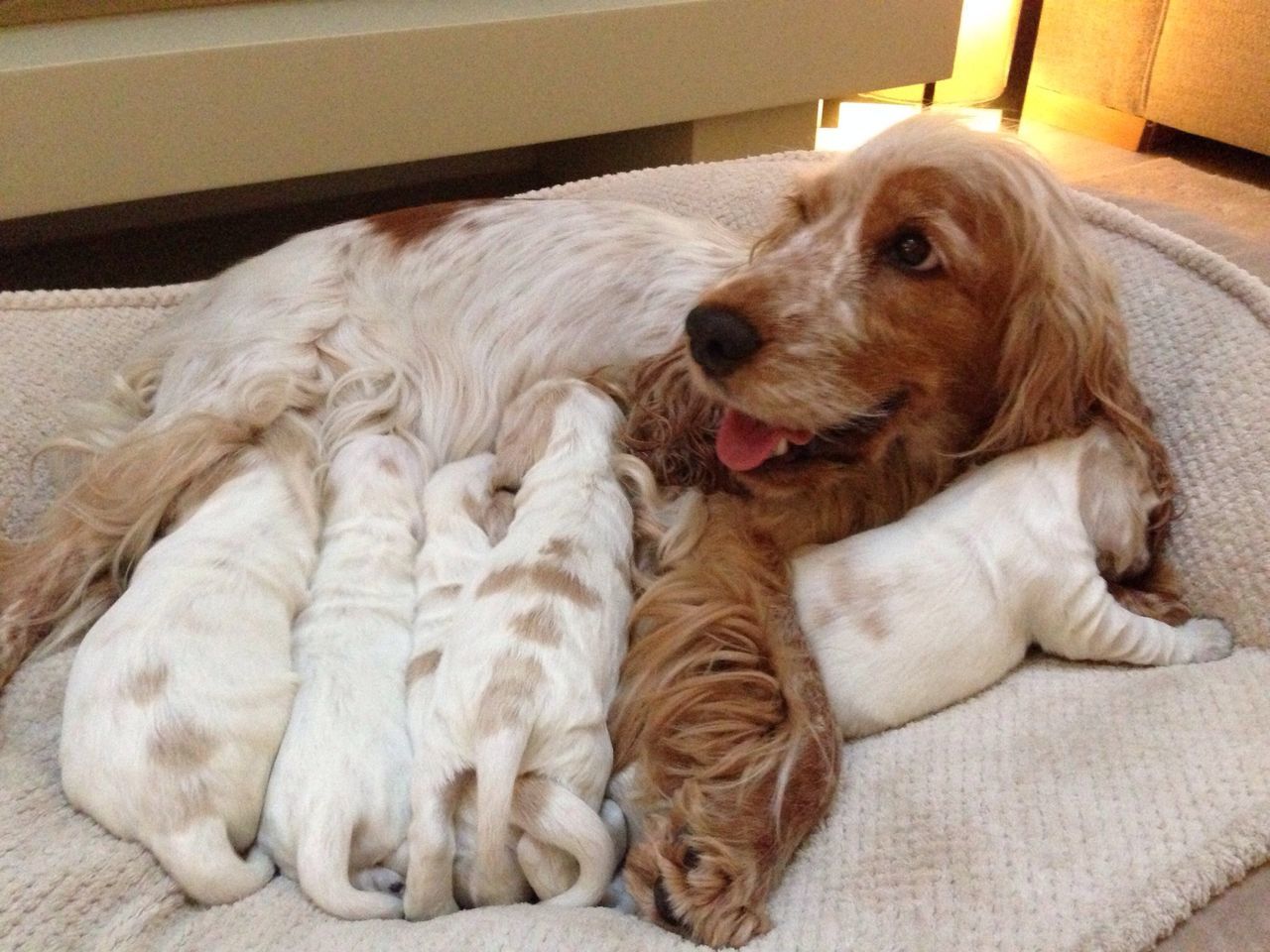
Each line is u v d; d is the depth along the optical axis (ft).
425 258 2.40
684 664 1.84
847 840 1.64
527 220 2.44
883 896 1.53
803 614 1.86
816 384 1.71
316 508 2.09
